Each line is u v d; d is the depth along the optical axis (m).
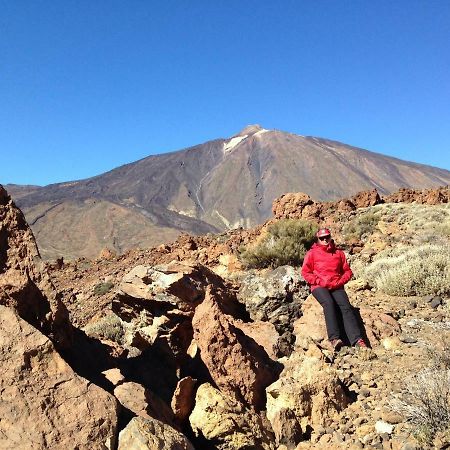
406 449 4.57
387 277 11.01
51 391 4.06
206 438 4.97
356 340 7.38
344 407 5.65
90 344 5.98
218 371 5.69
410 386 5.62
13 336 4.21
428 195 30.47
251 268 15.42
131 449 3.89
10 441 3.67
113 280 18.91
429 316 8.68
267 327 7.28
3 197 5.18
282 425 5.11
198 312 6.03
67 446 3.78
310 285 8.19
